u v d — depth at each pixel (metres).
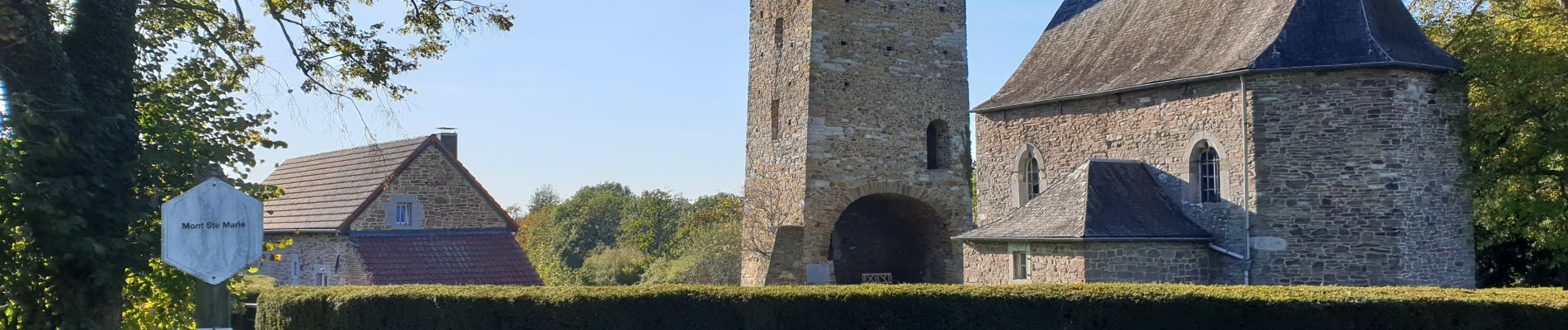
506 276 32.44
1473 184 22.61
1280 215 22.48
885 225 37.91
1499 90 22.42
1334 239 22.05
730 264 47.84
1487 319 15.09
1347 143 22.00
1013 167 29.16
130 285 14.25
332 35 17.81
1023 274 23.73
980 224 30.34
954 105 35.94
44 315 12.25
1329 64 21.86
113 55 13.06
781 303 18.05
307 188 35.81
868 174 34.44
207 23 17.30
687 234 61.03
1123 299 16.70
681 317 18.25
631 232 80.56
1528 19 25.58
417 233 32.50
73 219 11.83
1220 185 23.64
